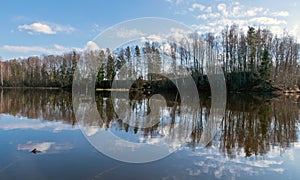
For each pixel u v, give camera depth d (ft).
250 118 33.55
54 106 48.47
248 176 13.93
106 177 13.61
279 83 91.04
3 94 88.99
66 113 38.06
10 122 30.27
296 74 95.50
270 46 96.27
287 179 13.56
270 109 43.19
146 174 14.08
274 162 16.28
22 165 15.40
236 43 93.09
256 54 93.30
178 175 13.98
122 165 15.52
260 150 18.93
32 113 38.22
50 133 24.29
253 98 66.80
